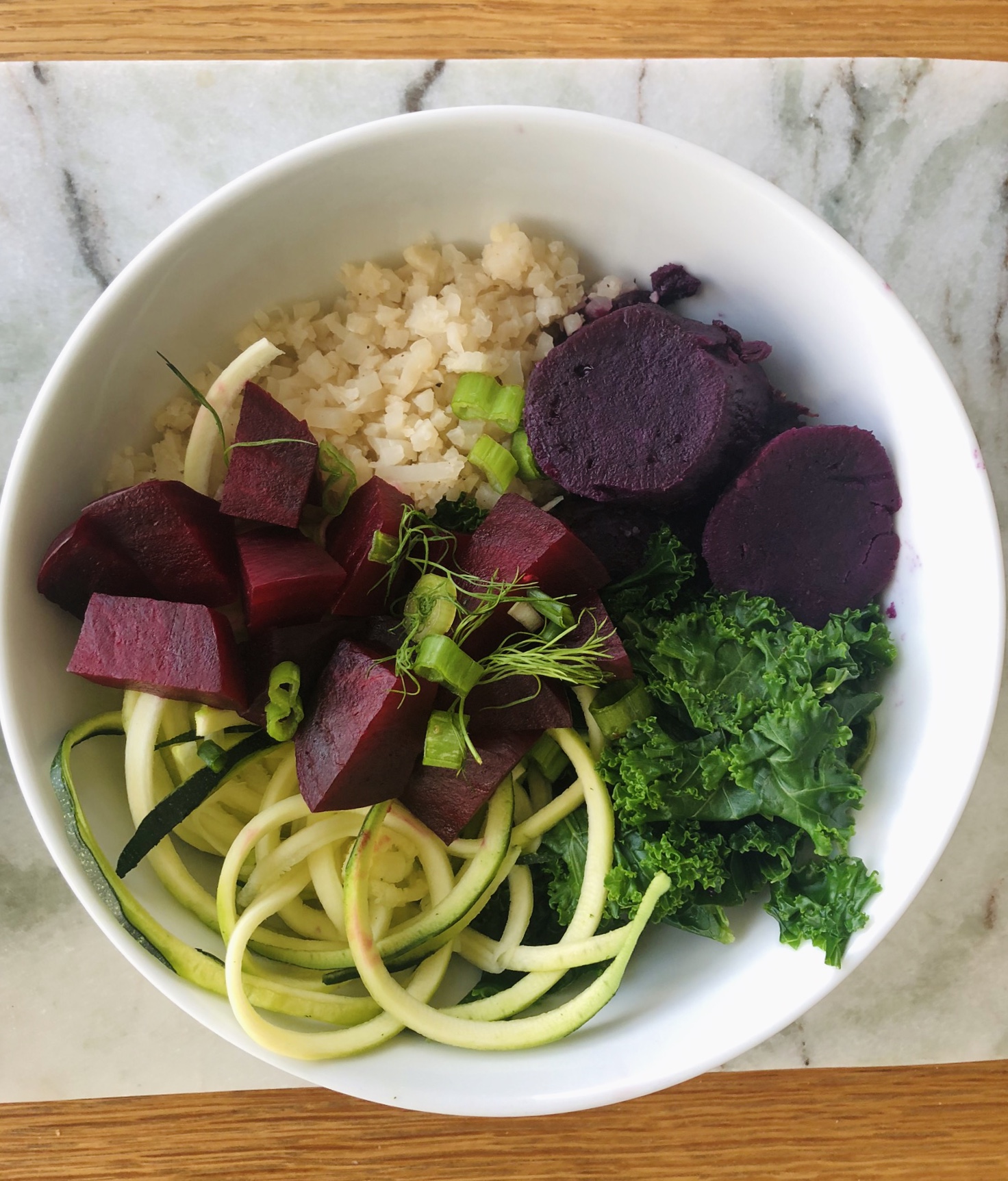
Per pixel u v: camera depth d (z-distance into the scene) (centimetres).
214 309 23
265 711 22
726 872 22
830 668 22
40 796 20
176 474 23
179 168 25
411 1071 21
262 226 22
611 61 25
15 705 20
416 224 23
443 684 21
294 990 22
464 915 22
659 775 22
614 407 23
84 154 25
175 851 22
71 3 25
